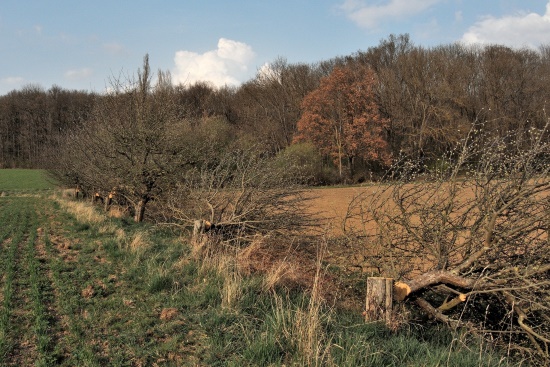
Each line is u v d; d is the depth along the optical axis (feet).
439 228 20.01
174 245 30.78
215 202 34.91
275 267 24.77
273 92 179.52
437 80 142.92
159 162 45.62
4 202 74.79
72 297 18.88
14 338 14.85
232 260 24.98
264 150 36.73
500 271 17.53
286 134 170.91
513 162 18.30
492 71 135.95
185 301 18.86
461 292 19.10
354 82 140.56
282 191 33.45
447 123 135.64
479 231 18.76
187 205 38.01
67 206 59.21
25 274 22.76
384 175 24.04
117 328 15.99
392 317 17.38
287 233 32.58
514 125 117.08
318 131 140.67
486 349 16.22
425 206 20.24
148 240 31.91
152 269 23.34
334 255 25.25
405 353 13.99
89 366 12.95
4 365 12.98
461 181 19.51
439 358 13.65
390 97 152.97
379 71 164.14
